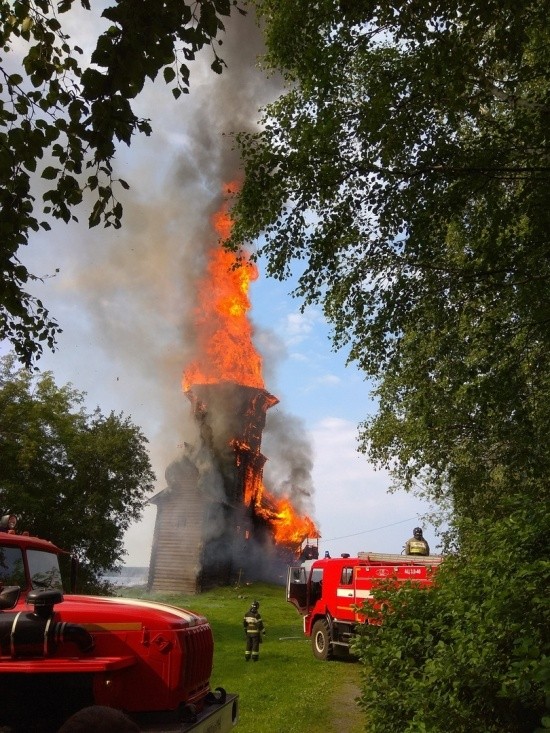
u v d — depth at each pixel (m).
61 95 6.25
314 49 11.59
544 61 11.10
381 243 12.03
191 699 5.97
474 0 9.10
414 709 5.41
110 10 5.77
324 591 19.19
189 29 6.02
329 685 13.84
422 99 11.11
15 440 29.09
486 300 11.94
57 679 5.25
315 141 11.59
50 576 6.62
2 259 6.86
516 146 10.91
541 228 10.48
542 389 12.88
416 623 6.09
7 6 6.39
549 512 5.44
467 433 15.55
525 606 4.70
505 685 4.45
